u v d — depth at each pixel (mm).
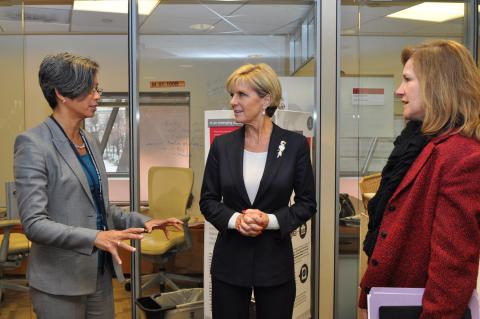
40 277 1594
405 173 1266
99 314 1758
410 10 3367
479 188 1091
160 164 4535
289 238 1850
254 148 1865
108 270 1790
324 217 3281
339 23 3230
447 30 3465
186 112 4516
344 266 3334
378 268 1240
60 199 1581
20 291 3369
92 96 1646
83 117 1677
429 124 1207
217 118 2699
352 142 3328
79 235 1486
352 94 3316
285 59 4332
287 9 3570
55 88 1591
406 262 1218
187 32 4344
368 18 3316
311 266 3301
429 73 1217
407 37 3369
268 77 1834
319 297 3314
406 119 1326
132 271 3322
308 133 2961
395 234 1217
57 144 1596
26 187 1506
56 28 4664
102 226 1721
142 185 4402
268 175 1784
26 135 1553
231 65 4449
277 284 1769
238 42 4391
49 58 1604
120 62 4848
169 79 4469
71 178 1589
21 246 3314
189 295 2957
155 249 3596
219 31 4328
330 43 3238
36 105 4719
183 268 3977
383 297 1172
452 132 1182
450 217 1098
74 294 1596
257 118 1848
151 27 4207
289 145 1835
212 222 1817
